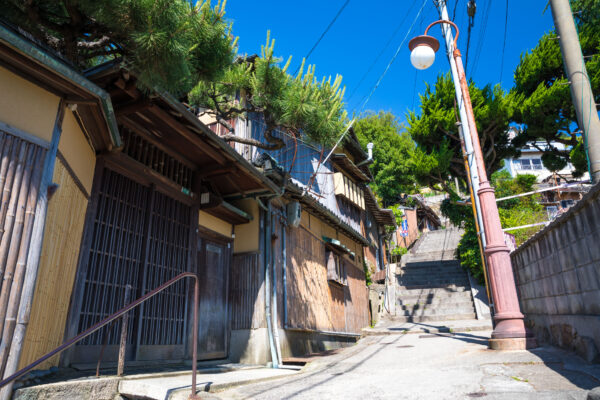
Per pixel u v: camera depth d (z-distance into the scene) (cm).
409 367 547
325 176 1327
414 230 2845
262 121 1036
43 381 354
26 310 322
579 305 476
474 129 736
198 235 723
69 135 412
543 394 317
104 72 425
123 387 388
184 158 673
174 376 481
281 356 755
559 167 1554
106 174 512
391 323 1407
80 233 455
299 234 998
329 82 742
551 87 1277
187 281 645
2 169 327
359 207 1573
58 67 339
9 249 320
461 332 1017
